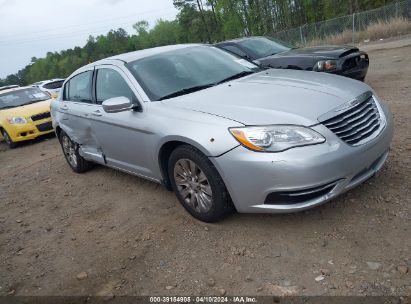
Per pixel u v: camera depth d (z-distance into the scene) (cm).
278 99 367
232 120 347
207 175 363
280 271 310
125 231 423
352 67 775
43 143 1028
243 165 332
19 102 1126
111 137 486
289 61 809
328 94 370
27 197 600
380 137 362
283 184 321
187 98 410
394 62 1174
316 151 319
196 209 397
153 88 439
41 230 471
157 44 10706
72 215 495
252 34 5141
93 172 645
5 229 495
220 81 455
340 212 369
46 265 391
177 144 397
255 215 391
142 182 550
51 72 12938
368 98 386
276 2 4922
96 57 11762
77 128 568
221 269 326
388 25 2161
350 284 282
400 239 319
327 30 2605
